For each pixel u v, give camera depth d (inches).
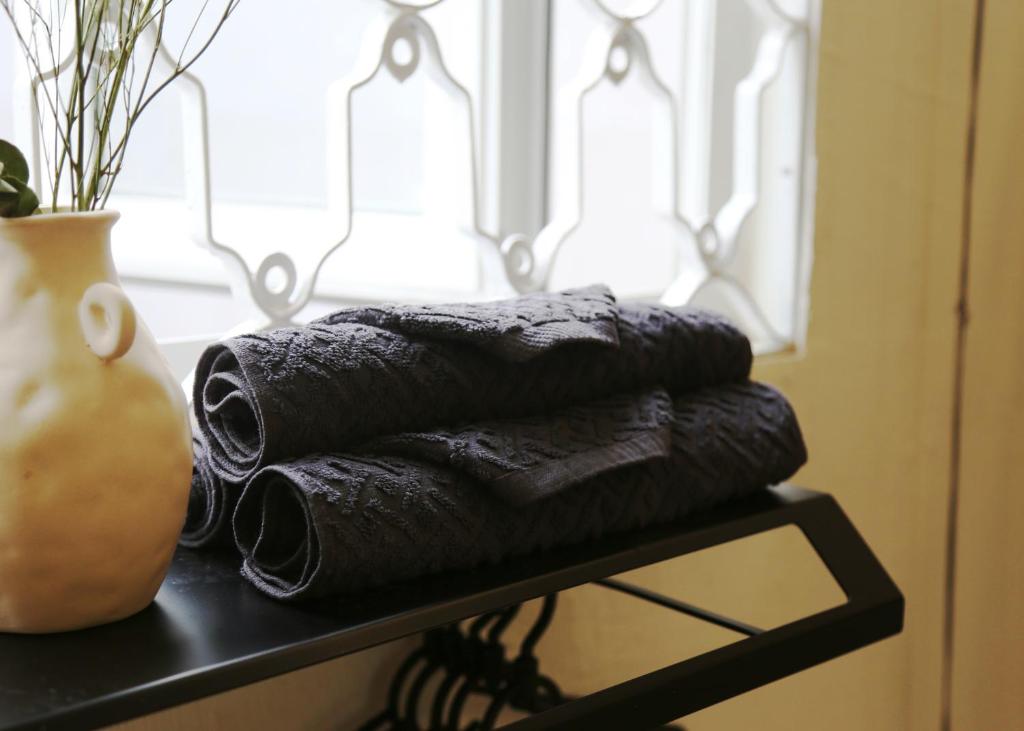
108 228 19.9
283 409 21.4
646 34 43.5
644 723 21.8
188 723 29.4
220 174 32.1
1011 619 52.7
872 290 44.2
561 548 24.1
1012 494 51.6
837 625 25.5
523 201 40.9
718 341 28.5
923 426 47.5
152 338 20.5
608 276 44.3
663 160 37.8
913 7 43.1
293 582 21.0
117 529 19.3
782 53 39.9
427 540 21.3
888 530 46.9
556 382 24.7
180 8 30.2
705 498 26.6
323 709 32.4
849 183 42.4
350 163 30.5
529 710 32.9
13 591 19.1
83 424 18.8
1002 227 48.5
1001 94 47.2
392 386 22.6
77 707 16.8
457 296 38.9
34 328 18.8
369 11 34.9
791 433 28.4
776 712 44.5
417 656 32.9
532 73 40.3
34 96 22.9
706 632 41.8
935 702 50.6
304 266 30.7
